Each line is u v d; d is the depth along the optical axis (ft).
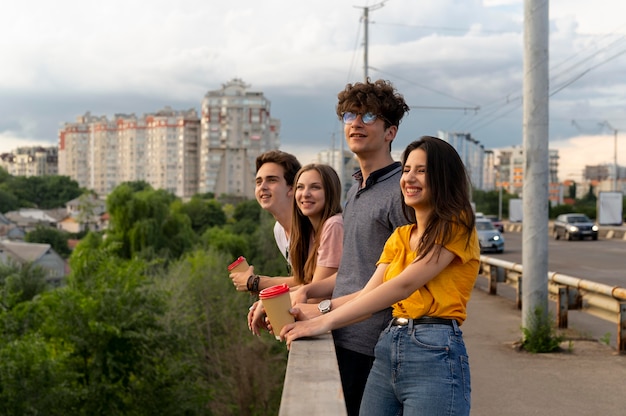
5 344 64.54
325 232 10.80
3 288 76.02
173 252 200.13
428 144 8.05
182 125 591.78
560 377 21.11
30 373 59.93
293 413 5.21
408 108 10.26
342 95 10.09
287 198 12.95
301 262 11.82
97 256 79.92
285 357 80.28
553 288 31.91
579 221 126.52
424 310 7.91
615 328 30.96
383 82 10.02
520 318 33.60
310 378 6.35
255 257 180.65
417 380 7.76
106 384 68.95
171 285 99.55
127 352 72.49
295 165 13.10
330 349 7.75
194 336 79.51
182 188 594.24
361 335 9.45
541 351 24.93
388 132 10.08
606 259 77.20
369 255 9.61
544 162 26.11
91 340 70.74
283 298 8.66
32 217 518.78
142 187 566.77
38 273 138.31
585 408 17.72
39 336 66.74
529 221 26.05
